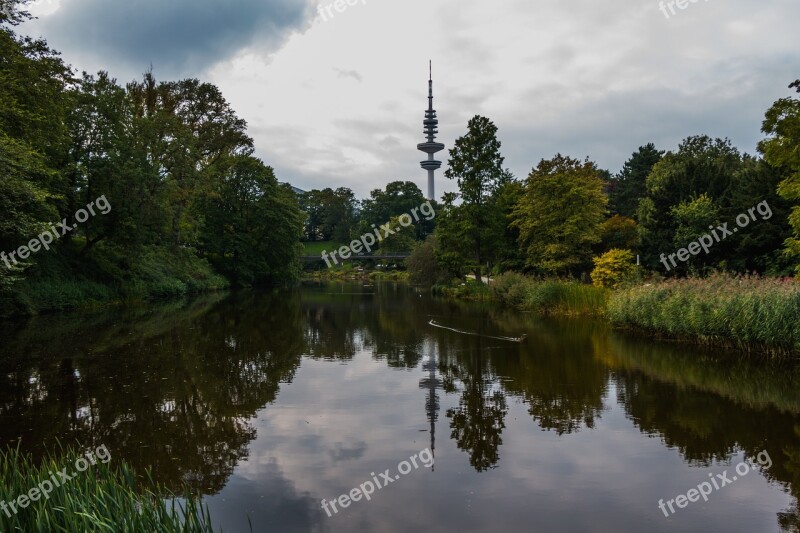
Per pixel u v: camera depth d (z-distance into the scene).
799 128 15.93
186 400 10.04
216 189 50.41
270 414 9.18
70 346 15.91
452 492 6.16
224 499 6.01
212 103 46.62
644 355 14.20
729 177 29.11
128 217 29.66
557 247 29.98
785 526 5.35
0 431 8.27
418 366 13.19
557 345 16.02
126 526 4.02
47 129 23.20
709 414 9.05
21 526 4.19
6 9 21.19
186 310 27.72
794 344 12.94
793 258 22.77
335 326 21.28
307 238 112.50
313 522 5.47
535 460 7.09
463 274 38.19
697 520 5.48
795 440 7.76
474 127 34.59
